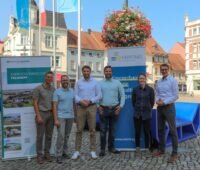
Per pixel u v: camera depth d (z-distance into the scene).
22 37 28.97
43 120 4.00
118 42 5.39
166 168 3.69
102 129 4.31
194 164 3.86
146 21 5.38
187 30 38.75
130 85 4.57
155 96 4.20
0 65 4.07
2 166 3.87
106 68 4.32
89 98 4.14
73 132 6.23
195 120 6.40
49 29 29.66
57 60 30.27
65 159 4.15
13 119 4.13
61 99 4.07
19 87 4.12
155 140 4.70
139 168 3.70
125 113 4.61
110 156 4.29
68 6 8.45
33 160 4.14
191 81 38.22
